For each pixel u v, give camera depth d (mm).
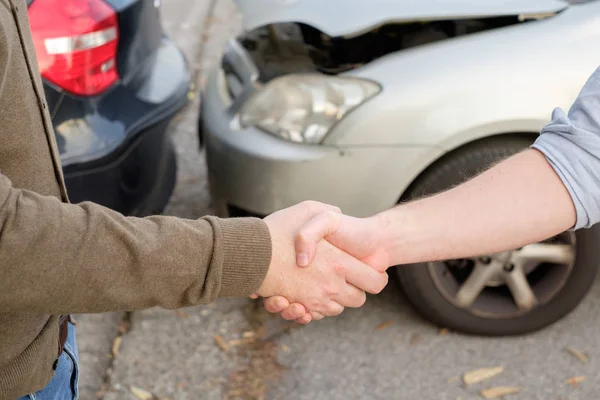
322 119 2545
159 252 1104
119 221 1104
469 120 2469
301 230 1441
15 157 1118
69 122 2549
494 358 2789
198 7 7211
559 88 2479
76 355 1464
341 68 2600
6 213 998
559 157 1374
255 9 2898
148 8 2941
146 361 2789
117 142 2623
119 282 1081
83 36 2553
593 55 2516
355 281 1521
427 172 2564
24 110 1116
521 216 1436
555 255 2703
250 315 3010
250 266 1190
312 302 1500
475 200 1499
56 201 1076
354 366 2762
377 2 2674
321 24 2654
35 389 1249
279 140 2600
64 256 1036
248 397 2637
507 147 2535
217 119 2830
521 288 2750
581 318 2971
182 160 4176
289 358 2799
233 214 2812
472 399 2627
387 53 2613
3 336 1156
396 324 2943
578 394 2643
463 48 2561
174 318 2996
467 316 2809
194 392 2660
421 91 2490
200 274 1144
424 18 2594
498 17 2605
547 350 2824
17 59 1104
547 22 2602
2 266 998
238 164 2652
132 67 2777
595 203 1367
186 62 3176
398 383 2689
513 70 2492
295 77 2625
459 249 1513
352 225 1511
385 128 2490
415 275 2725
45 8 2531
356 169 2518
